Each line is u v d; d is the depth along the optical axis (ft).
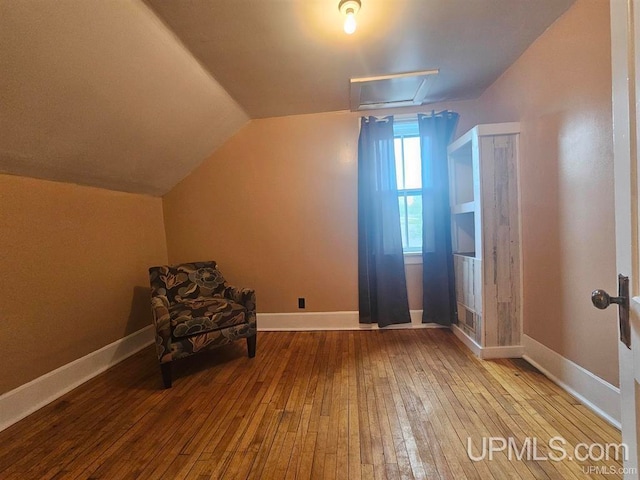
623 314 2.78
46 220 6.59
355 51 6.66
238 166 10.40
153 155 8.39
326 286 10.37
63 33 4.43
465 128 9.75
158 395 6.61
